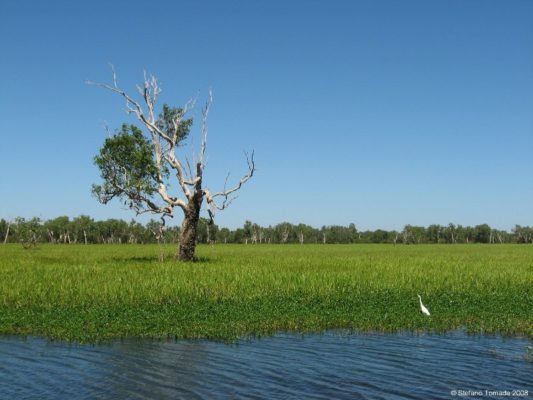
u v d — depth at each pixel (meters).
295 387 12.70
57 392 12.30
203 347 16.14
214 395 12.16
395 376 13.50
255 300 22.83
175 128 42.28
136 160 40.16
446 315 20.30
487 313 20.67
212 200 42.12
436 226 193.25
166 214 42.31
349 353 15.55
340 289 25.81
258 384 12.89
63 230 154.25
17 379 13.14
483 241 193.50
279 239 182.88
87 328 17.88
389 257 56.97
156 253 63.59
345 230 194.88
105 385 12.76
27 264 37.66
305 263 41.81
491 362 14.70
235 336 17.30
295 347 16.19
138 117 41.78
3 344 16.33
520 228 197.12
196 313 19.98
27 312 20.02
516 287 27.45
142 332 17.69
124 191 41.28
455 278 29.81
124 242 161.88
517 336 17.73
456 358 15.09
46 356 15.09
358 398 12.01
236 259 47.44
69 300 22.44
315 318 19.61
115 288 24.09
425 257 57.53
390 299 23.47
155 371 13.84
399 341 17.02
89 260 44.97
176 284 25.05
